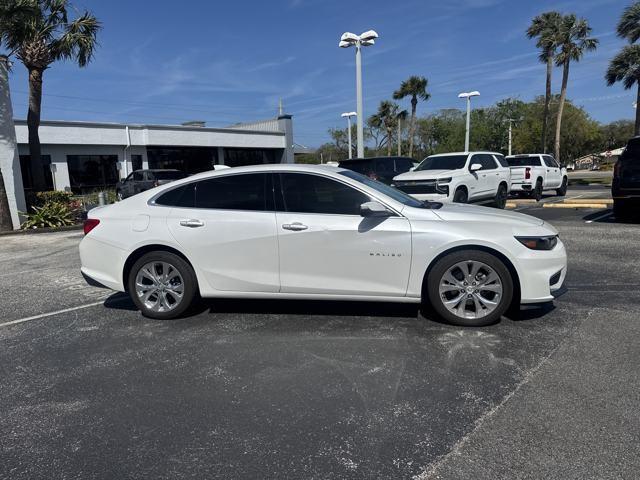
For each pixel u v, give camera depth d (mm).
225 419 3082
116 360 4062
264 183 4824
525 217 4801
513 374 3557
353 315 4973
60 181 25688
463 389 3363
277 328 4680
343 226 4531
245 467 2590
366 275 4551
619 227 10109
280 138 35281
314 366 3820
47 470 2613
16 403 3371
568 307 5043
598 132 60281
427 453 2658
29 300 6078
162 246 4965
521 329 4438
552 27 32438
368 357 3949
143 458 2699
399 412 3092
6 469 2631
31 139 16000
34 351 4324
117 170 28094
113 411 3225
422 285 4570
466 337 4293
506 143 57000
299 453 2697
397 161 14711
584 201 14703
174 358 4062
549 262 4398
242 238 4719
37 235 13141
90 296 6184
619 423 2871
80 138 25906
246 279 4770
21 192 14305
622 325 4477
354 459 2627
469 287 4469
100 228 5105
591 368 3602
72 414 3199
